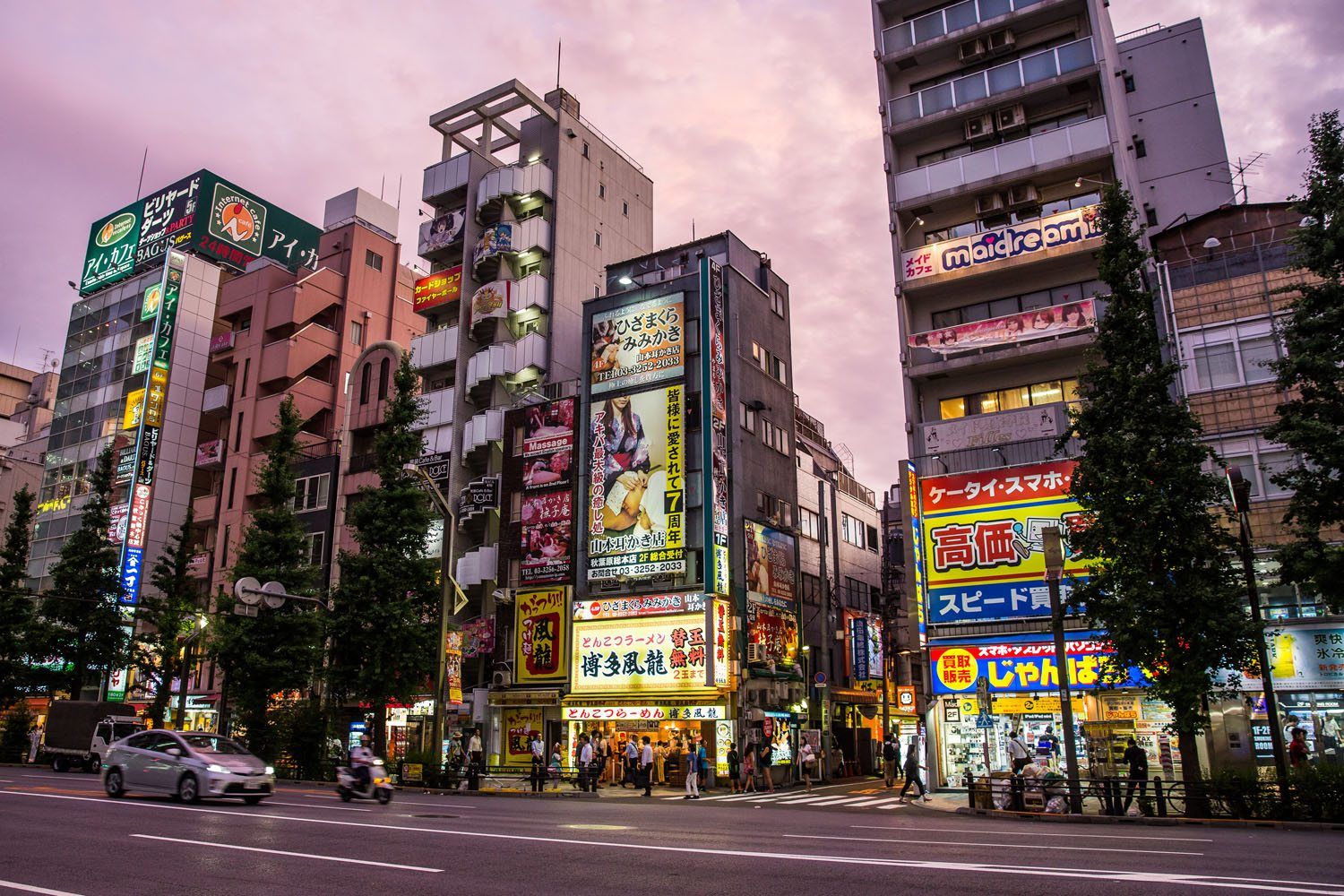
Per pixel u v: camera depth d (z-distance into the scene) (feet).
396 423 105.50
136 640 129.59
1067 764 62.69
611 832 42.52
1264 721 75.15
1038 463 91.09
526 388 141.08
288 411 113.91
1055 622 65.72
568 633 114.62
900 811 69.67
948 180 105.60
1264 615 77.30
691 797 85.51
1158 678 62.18
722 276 123.03
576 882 27.40
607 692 107.55
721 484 111.75
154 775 57.21
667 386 114.62
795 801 80.48
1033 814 59.62
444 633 89.30
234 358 176.55
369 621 96.58
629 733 108.47
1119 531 63.21
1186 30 119.44
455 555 134.51
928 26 111.34
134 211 201.77
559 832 42.04
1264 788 55.72
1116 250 69.56
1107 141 97.86
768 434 128.16
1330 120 60.90
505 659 121.60
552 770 89.25
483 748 117.39
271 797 64.69
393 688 96.63
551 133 153.69
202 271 186.50
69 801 54.75
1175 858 33.32
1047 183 102.68
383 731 95.81
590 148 159.74
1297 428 57.62
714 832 43.57
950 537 93.25
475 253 151.33
